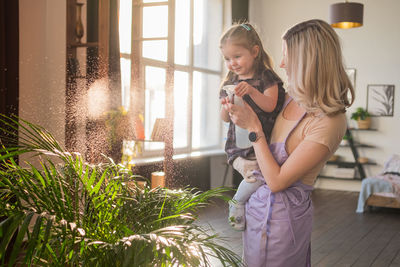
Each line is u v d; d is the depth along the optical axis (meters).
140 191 1.48
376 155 8.38
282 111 1.41
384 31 8.27
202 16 8.22
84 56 4.40
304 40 1.27
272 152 1.37
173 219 1.39
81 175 1.34
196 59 8.11
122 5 5.15
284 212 1.35
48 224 1.07
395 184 6.32
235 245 4.25
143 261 1.08
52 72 4.11
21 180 1.29
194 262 1.12
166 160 4.84
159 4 4.69
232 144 1.47
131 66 5.32
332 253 4.38
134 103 5.50
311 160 1.26
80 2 4.45
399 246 4.68
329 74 1.25
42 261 1.22
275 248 1.35
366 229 5.41
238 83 1.48
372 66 8.37
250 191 1.43
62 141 4.09
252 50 1.49
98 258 1.15
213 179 8.14
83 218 1.28
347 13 5.75
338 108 1.24
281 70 9.02
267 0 9.11
